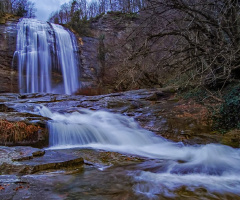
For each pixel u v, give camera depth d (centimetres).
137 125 892
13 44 1811
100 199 284
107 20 2494
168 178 397
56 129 686
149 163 508
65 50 2136
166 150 664
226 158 559
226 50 677
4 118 636
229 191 343
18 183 308
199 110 916
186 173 434
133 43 816
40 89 1903
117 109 1097
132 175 405
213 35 791
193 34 834
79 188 319
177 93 1268
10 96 1222
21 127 606
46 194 281
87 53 2297
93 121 908
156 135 803
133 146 711
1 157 403
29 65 1864
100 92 2056
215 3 724
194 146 688
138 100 1224
